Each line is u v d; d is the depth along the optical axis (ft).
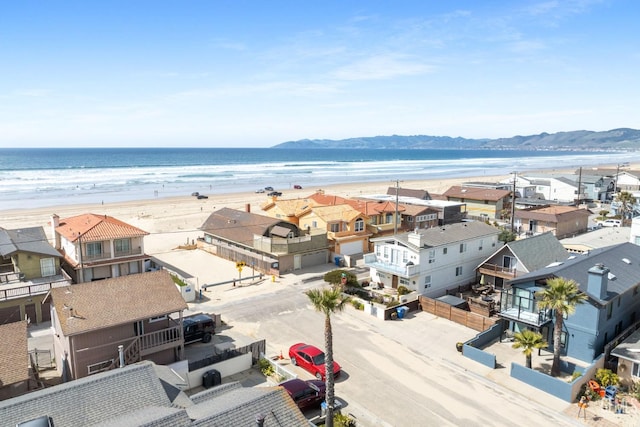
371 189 470.80
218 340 121.80
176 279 153.99
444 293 159.63
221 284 167.12
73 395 64.54
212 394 73.20
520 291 121.90
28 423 57.62
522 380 101.86
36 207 328.70
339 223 203.31
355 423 86.12
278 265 181.27
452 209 245.65
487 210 296.51
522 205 313.73
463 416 88.89
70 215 291.79
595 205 354.33
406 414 89.40
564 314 111.86
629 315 122.93
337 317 138.31
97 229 154.10
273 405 62.49
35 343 116.16
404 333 127.54
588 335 108.06
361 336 124.98
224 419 57.62
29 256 139.64
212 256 208.33
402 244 154.30
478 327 130.21
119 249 155.84
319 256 195.31
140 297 102.17
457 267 164.04
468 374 105.40
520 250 151.74
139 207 333.62
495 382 101.71
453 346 119.75
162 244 229.04
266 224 193.67
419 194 298.97
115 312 96.63
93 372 93.45
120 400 65.62
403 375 104.37
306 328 129.70
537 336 102.12
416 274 148.97
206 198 386.11
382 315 137.39
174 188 461.78
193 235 249.55
